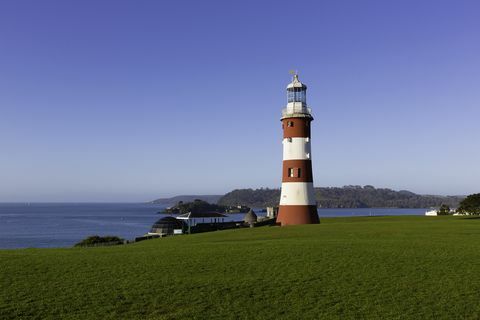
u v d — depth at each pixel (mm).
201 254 36688
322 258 33469
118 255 37844
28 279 28219
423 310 21859
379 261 32062
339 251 36281
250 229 64250
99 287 26109
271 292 24984
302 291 25078
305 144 70812
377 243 40750
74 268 31594
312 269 30000
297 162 70375
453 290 24719
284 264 31703
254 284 26516
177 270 30438
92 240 74000
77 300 23656
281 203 71750
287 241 43906
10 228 193125
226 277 28203
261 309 22297
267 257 34344
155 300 23625
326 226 62312
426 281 26609
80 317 21188
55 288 25953
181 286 26188
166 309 22312
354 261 32219
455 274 28016
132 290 25422
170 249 41250
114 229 186750
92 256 37469
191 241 50344
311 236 49031
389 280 27000
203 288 25734
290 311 21984
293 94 72625
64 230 180375
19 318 21094
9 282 27438
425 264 30859
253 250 37875
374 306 22531
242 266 31312
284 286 26062
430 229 54125
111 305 22859
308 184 70562
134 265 32500
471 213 97312
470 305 22344
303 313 21688
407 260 32281
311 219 69938
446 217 91125
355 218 96438
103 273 29812
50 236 151000
